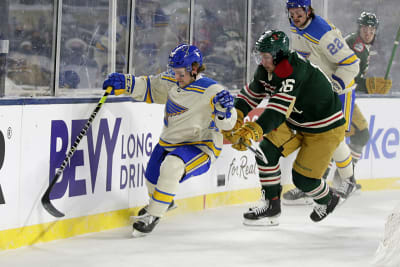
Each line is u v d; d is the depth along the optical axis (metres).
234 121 14.04
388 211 18.09
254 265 12.23
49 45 15.33
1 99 12.74
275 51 14.18
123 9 17.14
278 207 15.84
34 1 14.90
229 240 14.37
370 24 21.55
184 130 14.62
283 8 21.31
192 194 17.64
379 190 22.02
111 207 15.41
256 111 19.36
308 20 16.92
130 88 15.01
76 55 16.03
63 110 14.08
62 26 15.55
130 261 12.41
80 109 14.50
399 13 23.28
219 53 19.97
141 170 16.31
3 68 14.48
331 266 12.19
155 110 16.64
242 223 16.23
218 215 17.25
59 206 14.10
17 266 11.91
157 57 18.33
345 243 14.18
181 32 18.88
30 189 13.44
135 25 17.52
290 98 14.38
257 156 15.52
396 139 22.45
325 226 16.03
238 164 19.05
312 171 15.47
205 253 13.14
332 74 17.12
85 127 13.95
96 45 16.50
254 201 19.58
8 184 12.98
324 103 14.98
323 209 16.00
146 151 16.45
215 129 14.77
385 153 22.23
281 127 15.70
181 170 14.24
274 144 15.62
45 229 13.83
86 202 14.74
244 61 20.66
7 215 13.00
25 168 13.30
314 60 17.23
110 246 13.62
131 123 15.90
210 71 19.81
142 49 17.83
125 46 17.34
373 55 23.36
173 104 14.64
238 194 19.14
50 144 13.82
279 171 15.87
